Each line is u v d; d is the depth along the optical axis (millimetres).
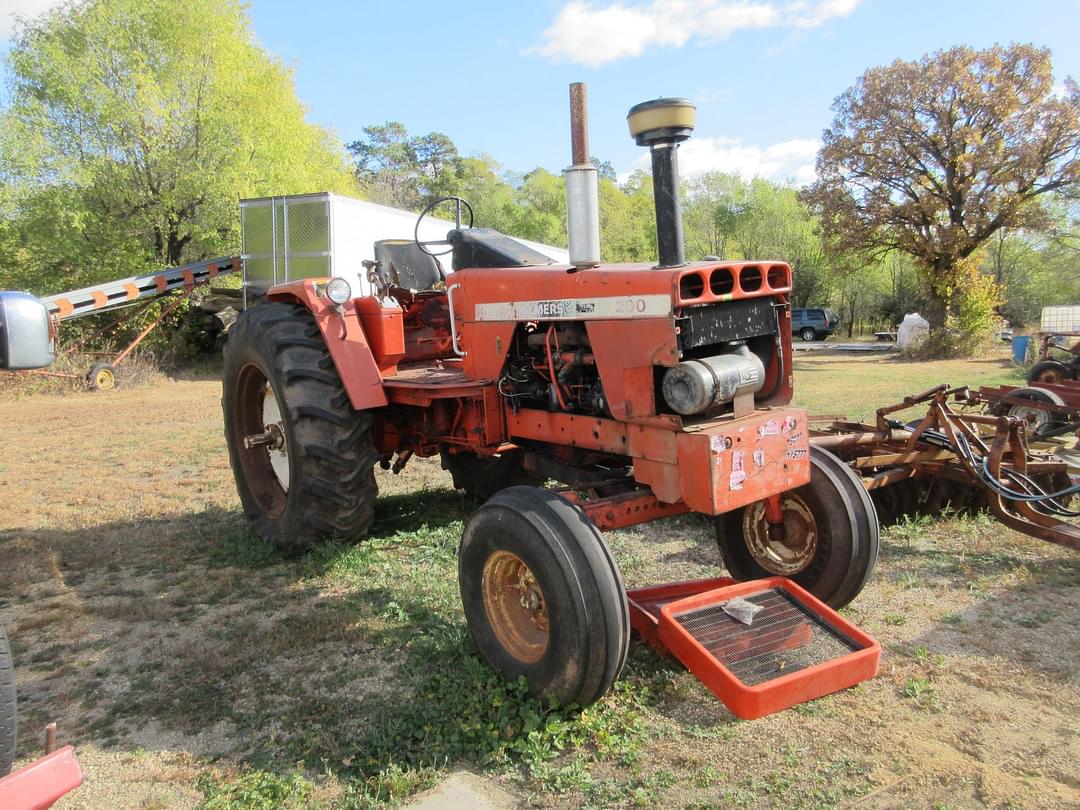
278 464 5270
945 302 25906
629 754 2713
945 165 25469
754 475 3059
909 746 2756
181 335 20797
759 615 3260
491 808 2488
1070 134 23859
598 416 3494
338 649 3602
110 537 5336
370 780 2590
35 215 19797
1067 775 2570
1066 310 18016
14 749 2248
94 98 19609
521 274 3688
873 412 10398
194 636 3779
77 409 12781
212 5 20812
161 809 2529
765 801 2486
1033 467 5008
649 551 4859
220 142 20750
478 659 3379
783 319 3324
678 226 3080
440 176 66312
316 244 15797
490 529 3131
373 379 4531
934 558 4559
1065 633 3584
